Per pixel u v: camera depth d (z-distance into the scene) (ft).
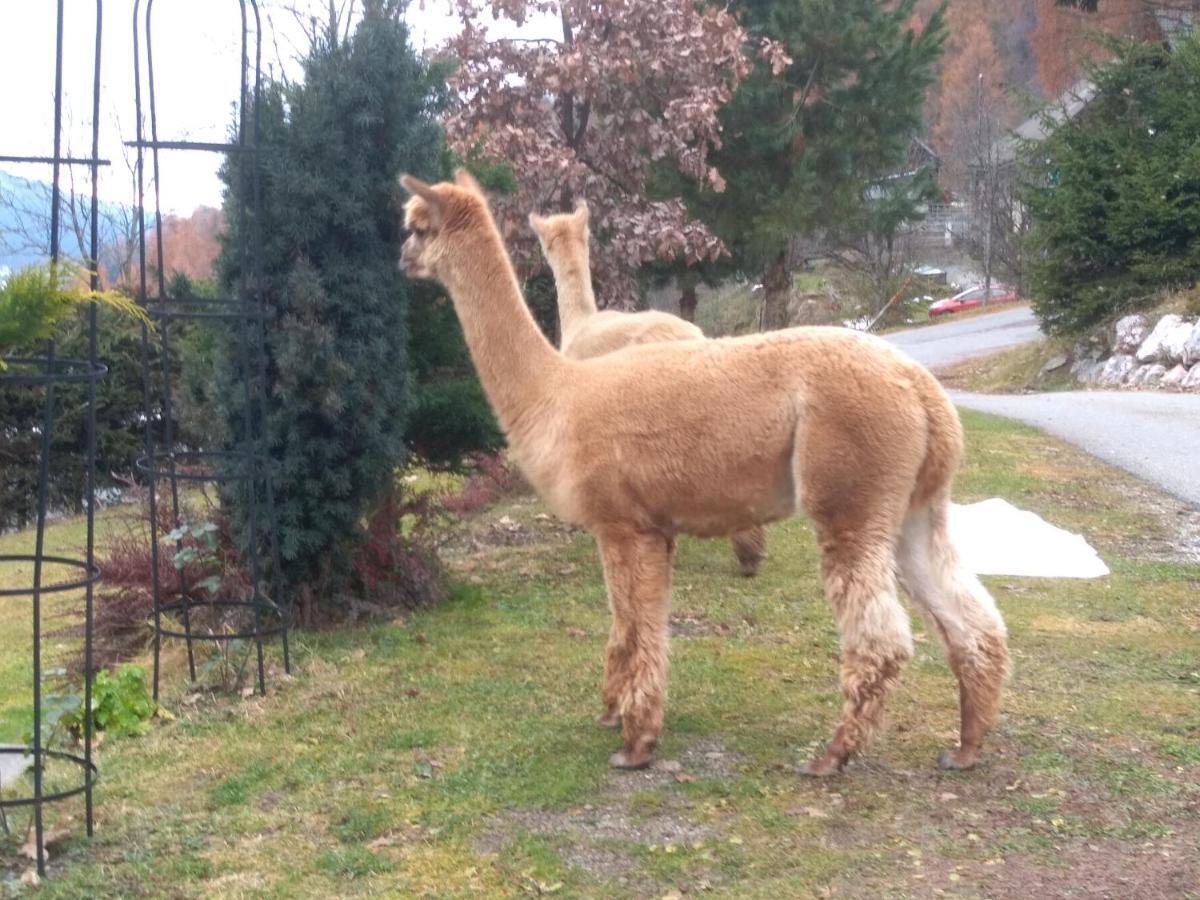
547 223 30.53
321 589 24.98
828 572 15.64
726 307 110.42
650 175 59.16
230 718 20.10
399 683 21.25
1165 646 22.22
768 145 62.59
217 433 24.84
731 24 43.24
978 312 141.08
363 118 22.93
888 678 15.56
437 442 28.50
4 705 24.11
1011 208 145.38
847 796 15.72
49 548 45.19
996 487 38.42
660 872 13.96
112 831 15.83
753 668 21.50
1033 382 93.40
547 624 24.90
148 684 22.40
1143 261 88.48
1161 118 91.30
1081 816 14.89
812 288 112.78
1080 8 114.21
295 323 22.70
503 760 17.58
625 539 16.57
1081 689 19.80
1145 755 16.87
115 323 54.54
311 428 23.72
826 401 15.29
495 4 41.01
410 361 25.72
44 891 14.21
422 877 14.16
